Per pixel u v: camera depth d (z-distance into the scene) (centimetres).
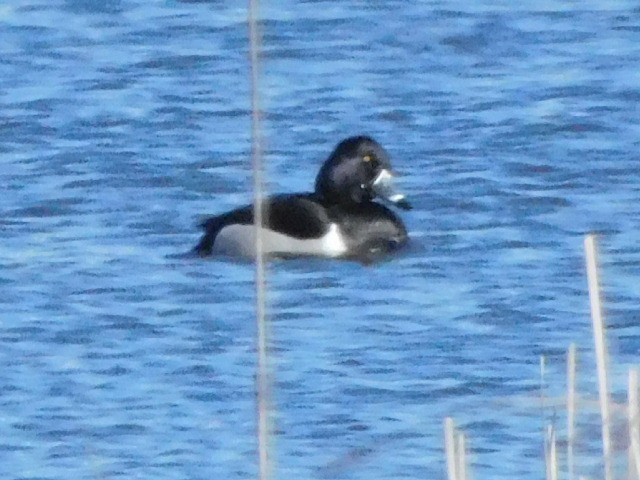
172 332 1691
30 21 3142
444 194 2175
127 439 1427
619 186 2184
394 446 1369
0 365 1600
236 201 2220
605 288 1773
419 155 2373
